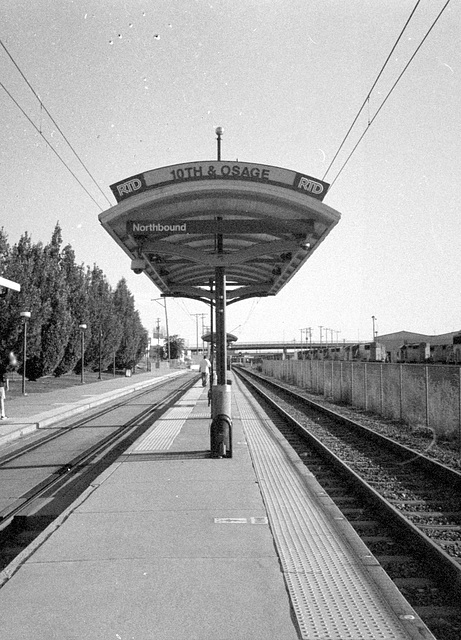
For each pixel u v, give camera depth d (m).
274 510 6.79
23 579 4.66
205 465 9.48
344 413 22.70
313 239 11.76
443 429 15.93
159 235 10.95
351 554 5.27
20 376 43.97
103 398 27.72
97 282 54.31
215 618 3.98
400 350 61.16
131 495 7.44
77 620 3.95
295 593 4.39
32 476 10.21
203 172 10.39
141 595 4.34
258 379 58.81
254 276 17.31
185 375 72.25
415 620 3.98
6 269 30.33
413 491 9.32
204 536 5.75
